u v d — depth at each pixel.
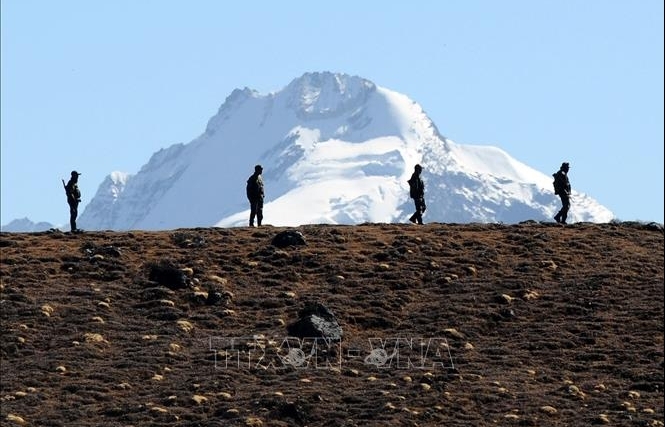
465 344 176.25
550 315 186.50
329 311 178.25
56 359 166.50
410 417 152.50
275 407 153.00
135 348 171.12
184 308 183.00
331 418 152.12
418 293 191.00
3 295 183.50
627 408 159.00
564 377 169.25
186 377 163.62
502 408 158.00
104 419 152.12
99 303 182.25
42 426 149.50
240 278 192.38
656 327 183.00
